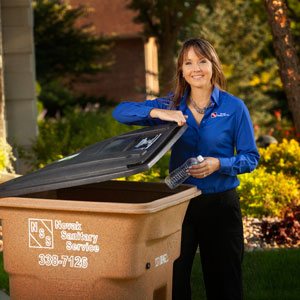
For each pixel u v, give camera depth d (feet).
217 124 14.96
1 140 33.40
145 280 13.10
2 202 13.23
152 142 13.44
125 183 15.24
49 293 13.28
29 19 42.37
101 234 12.77
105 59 95.30
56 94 93.50
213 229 15.15
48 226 13.09
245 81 58.95
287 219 25.90
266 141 42.45
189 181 15.06
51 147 39.29
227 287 15.29
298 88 37.29
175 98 15.34
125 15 101.65
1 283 19.85
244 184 31.09
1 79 36.42
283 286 19.93
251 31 59.72
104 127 44.75
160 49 77.20
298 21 65.46
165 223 13.34
